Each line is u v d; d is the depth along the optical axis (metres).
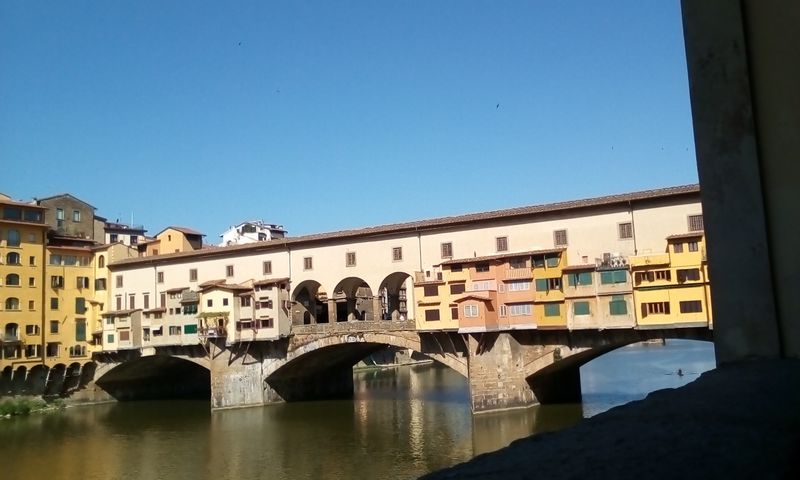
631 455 4.95
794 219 9.52
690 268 49.97
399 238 66.62
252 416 66.19
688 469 4.54
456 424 55.62
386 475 42.12
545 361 56.59
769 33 9.77
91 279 86.88
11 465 50.09
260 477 43.91
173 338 77.69
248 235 137.25
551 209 58.06
